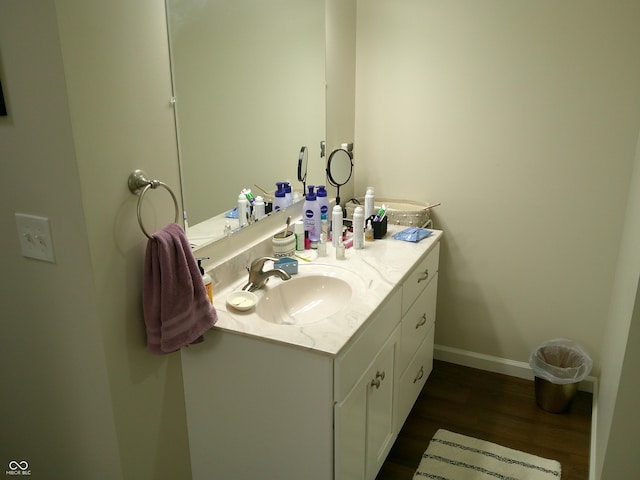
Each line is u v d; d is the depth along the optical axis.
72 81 1.17
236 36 1.73
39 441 1.62
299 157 2.24
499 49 2.31
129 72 1.33
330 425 1.46
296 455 1.55
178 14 1.48
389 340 1.85
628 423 1.63
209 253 1.72
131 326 1.43
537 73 2.27
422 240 2.29
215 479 1.74
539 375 2.39
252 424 1.59
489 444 2.21
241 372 1.54
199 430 1.70
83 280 1.31
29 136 1.26
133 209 1.39
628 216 2.16
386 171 2.71
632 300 1.59
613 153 2.24
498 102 2.37
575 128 2.27
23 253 1.38
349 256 2.10
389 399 1.96
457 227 2.62
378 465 1.92
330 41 2.33
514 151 2.40
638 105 2.15
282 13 1.98
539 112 2.31
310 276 1.92
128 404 1.46
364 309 1.62
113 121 1.30
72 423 1.51
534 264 2.52
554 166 2.35
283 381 1.48
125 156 1.34
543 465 2.08
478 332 2.74
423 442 2.23
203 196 1.67
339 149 2.49
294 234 2.11
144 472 1.56
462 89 2.42
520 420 2.37
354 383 1.56
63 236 1.29
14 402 1.62
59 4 1.12
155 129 1.44
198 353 1.60
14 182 1.33
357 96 2.66
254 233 1.99
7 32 1.20
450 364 2.83
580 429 2.30
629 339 1.57
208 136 1.66
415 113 2.55
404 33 2.47
